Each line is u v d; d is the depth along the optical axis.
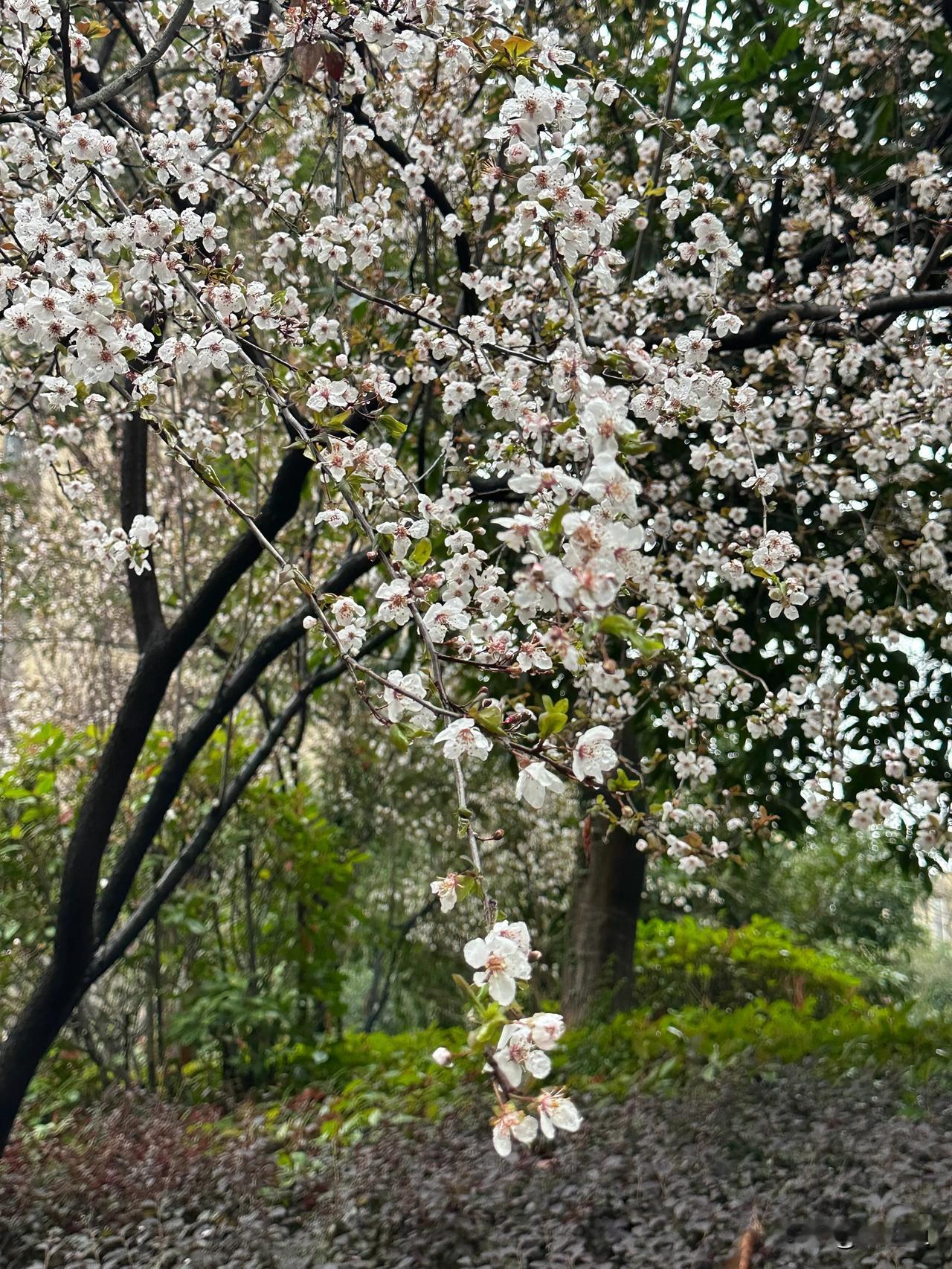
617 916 7.25
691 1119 4.41
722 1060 5.38
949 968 16.70
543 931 11.12
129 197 3.44
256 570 6.38
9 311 1.76
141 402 1.85
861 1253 3.05
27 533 7.49
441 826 10.47
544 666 1.65
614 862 7.31
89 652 9.10
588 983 7.11
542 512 1.66
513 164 2.28
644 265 4.73
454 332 3.03
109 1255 3.35
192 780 6.67
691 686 3.30
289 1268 3.38
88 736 6.71
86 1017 6.02
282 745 8.24
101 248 2.04
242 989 6.43
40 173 2.45
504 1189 3.82
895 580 4.38
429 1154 4.32
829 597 4.40
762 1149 4.07
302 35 2.34
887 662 4.70
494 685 4.78
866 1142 3.94
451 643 1.78
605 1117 4.71
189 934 6.93
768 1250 3.04
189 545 6.82
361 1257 3.52
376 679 1.55
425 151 3.49
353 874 7.36
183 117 3.72
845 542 4.51
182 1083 6.49
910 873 5.11
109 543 2.15
